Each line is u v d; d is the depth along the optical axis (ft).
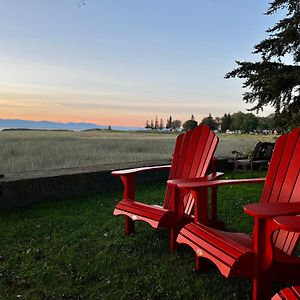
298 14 30.91
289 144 9.46
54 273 9.70
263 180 9.94
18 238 12.51
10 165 24.48
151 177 23.32
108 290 8.75
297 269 7.48
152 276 9.36
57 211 15.96
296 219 6.25
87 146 41.34
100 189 20.44
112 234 12.70
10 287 8.98
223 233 8.68
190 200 11.53
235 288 8.66
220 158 30.14
